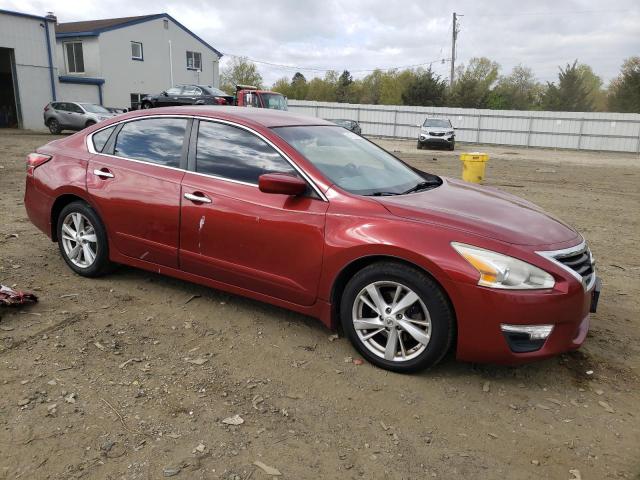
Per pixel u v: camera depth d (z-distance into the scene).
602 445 2.86
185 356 3.60
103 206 4.57
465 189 4.30
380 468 2.62
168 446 2.70
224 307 4.41
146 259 4.48
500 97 54.50
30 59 28.58
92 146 4.82
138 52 36.41
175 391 3.19
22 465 2.52
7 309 4.14
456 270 3.15
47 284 4.73
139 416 2.93
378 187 3.90
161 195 4.25
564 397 3.31
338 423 2.96
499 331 3.15
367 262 3.54
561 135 33.56
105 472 2.50
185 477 2.49
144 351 3.64
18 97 28.45
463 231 3.26
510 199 4.18
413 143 33.88
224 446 2.72
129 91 36.03
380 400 3.20
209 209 4.00
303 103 39.59
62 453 2.61
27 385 3.16
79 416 2.90
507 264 3.12
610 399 3.30
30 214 5.20
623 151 32.22
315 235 3.60
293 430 2.88
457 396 3.27
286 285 3.79
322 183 3.69
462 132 36.09
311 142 4.11
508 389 3.37
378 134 38.22
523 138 34.53
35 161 5.11
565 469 2.67
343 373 3.48
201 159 4.18
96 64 34.00
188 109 4.45
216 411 3.01
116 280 4.91
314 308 3.74
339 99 78.25
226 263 4.02
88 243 4.86
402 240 3.29
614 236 7.73
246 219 3.84
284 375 3.42
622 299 5.04
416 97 52.25
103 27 34.03
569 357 3.80
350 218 3.51
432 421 3.02
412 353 3.42
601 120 32.38
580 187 13.45
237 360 3.58
